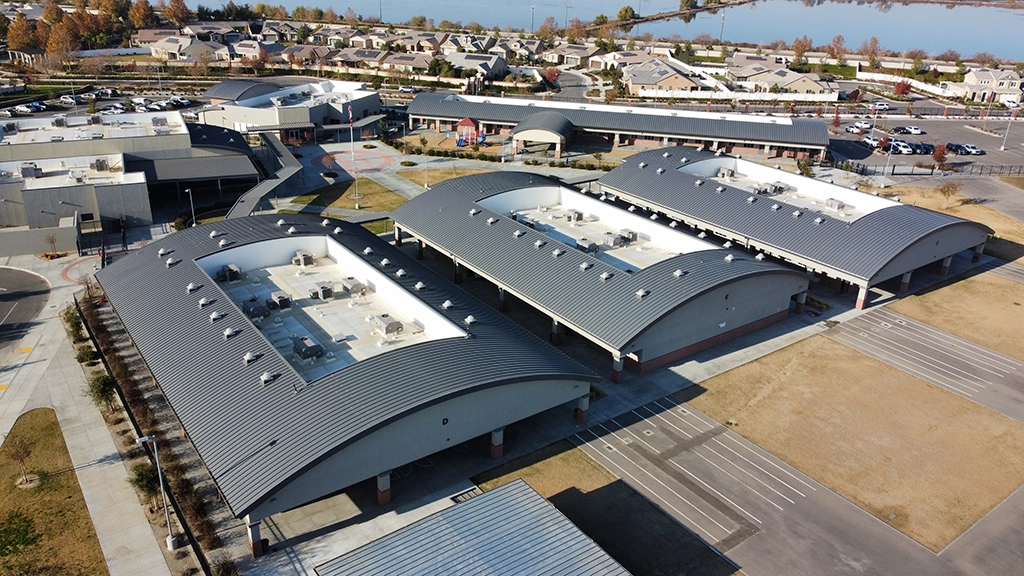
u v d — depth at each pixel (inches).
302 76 6633.9
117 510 1457.9
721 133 4197.8
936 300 2488.9
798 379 1988.2
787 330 2265.0
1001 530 1464.1
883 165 4116.6
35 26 7003.0
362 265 2042.3
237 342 1641.2
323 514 1448.1
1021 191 3708.2
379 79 6387.8
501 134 4611.2
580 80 6860.2
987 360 2114.9
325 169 3850.9
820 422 1801.2
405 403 1414.9
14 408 1770.4
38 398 1812.3
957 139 4800.7
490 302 2402.8
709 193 2910.9
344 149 4271.7
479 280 2566.4
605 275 2086.6
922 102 6048.2
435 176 3796.8
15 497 1486.2
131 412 1700.3
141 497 1491.1
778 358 2096.5
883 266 2320.4
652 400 1872.5
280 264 2178.9
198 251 2078.0
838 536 1438.2
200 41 6894.7
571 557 1196.5
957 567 1368.1
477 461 1621.6
